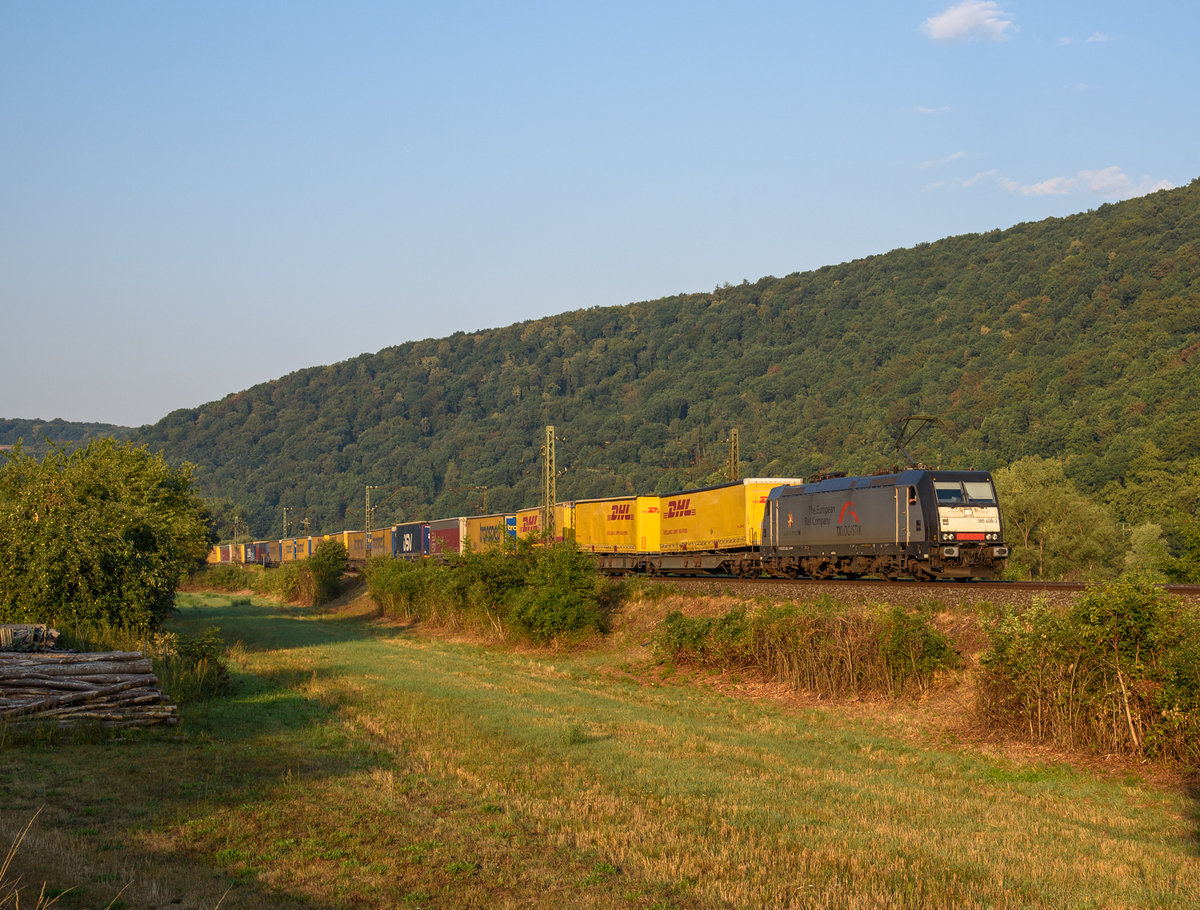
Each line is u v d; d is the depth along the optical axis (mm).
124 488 28250
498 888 9258
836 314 176750
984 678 17453
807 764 15469
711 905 9016
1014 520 62688
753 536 36156
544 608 31891
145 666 17406
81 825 10727
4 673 16094
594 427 172000
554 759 15258
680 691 23562
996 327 139750
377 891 9055
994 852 10883
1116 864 10516
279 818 11312
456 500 152000
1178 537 65312
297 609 60000
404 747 15930
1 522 24781
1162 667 14664
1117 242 139750
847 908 8961
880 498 29500
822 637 21641
